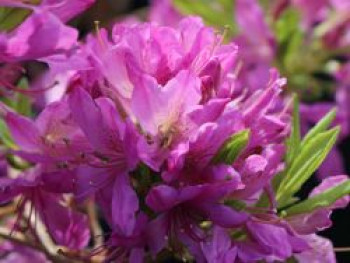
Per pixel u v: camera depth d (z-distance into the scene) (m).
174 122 0.34
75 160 0.36
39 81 0.49
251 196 0.35
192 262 0.37
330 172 0.59
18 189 0.37
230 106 0.34
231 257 0.34
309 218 0.37
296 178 0.37
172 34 0.35
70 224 0.39
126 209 0.33
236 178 0.33
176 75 0.34
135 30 0.35
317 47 0.59
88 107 0.34
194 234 0.35
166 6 0.56
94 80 0.35
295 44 0.55
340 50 0.59
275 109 0.38
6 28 0.35
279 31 0.55
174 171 0.33
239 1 0.54
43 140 0.36
